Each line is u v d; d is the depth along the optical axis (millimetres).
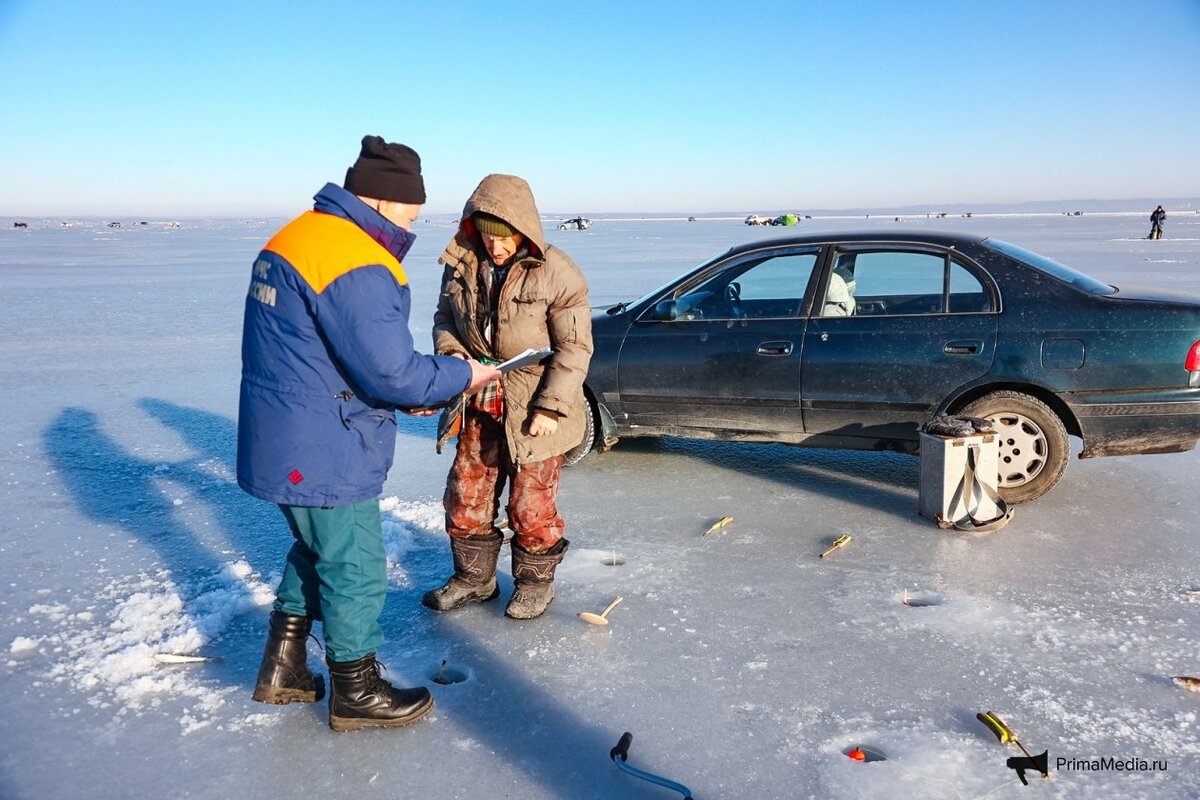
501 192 3078
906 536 4555
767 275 5586
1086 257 24312
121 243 57250
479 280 3375
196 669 3277
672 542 4547
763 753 2691
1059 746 2697
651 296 5914
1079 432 4746
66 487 5598
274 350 2518
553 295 3283
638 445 6629
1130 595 3768
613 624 3609
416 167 2648
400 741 2795
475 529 3707
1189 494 5129
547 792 2520
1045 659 3236
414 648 3434
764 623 3588
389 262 2516
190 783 2584
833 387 5176
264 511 5121
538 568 3625
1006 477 4914
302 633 2955
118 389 8953
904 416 5051
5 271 28453
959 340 4855
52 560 4363
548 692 3082
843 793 2492
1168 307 4551
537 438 3439
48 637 3535
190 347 11828
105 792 2543
